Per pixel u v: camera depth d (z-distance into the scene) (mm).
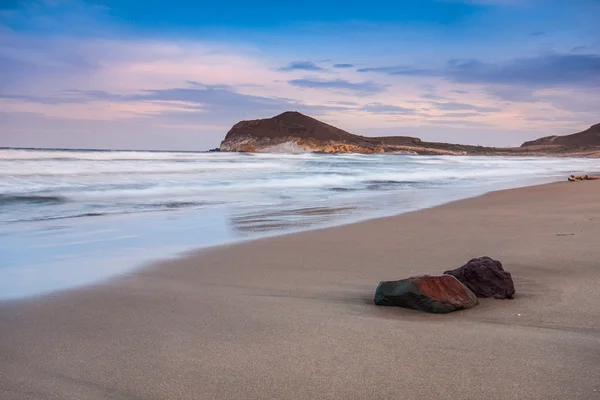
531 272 5902
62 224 10703
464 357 3328
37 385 3037
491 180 27266
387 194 17812
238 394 2883
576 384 2881
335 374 3117
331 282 5809
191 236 9250
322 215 12070
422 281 4598
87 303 4934
